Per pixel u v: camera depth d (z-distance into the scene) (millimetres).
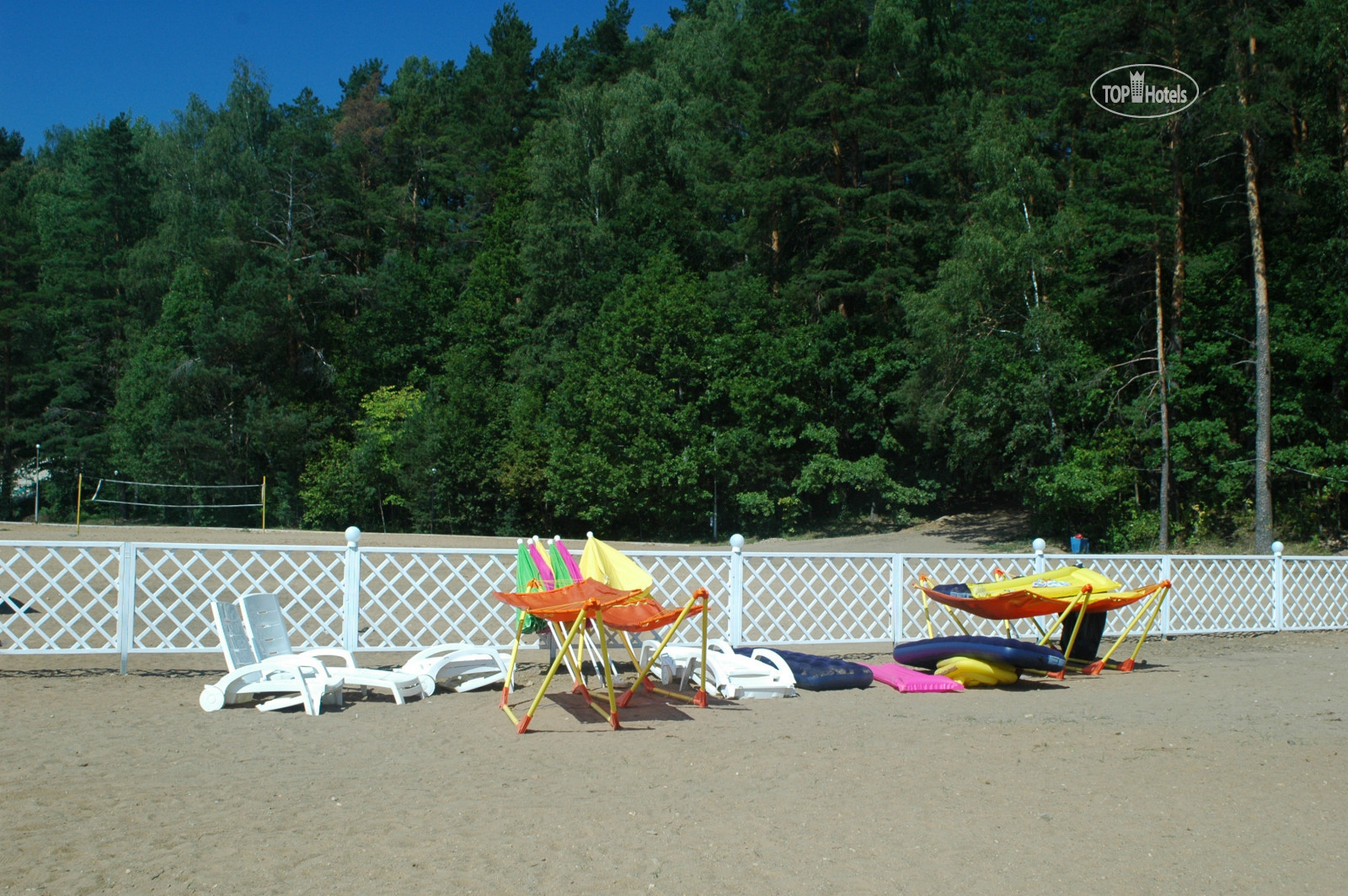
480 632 9266
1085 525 30297
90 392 56531
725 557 9750
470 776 5234
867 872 3830
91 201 60000
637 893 3580
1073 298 28797
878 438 39312
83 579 8281
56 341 57281
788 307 40125
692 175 45562
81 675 8414
